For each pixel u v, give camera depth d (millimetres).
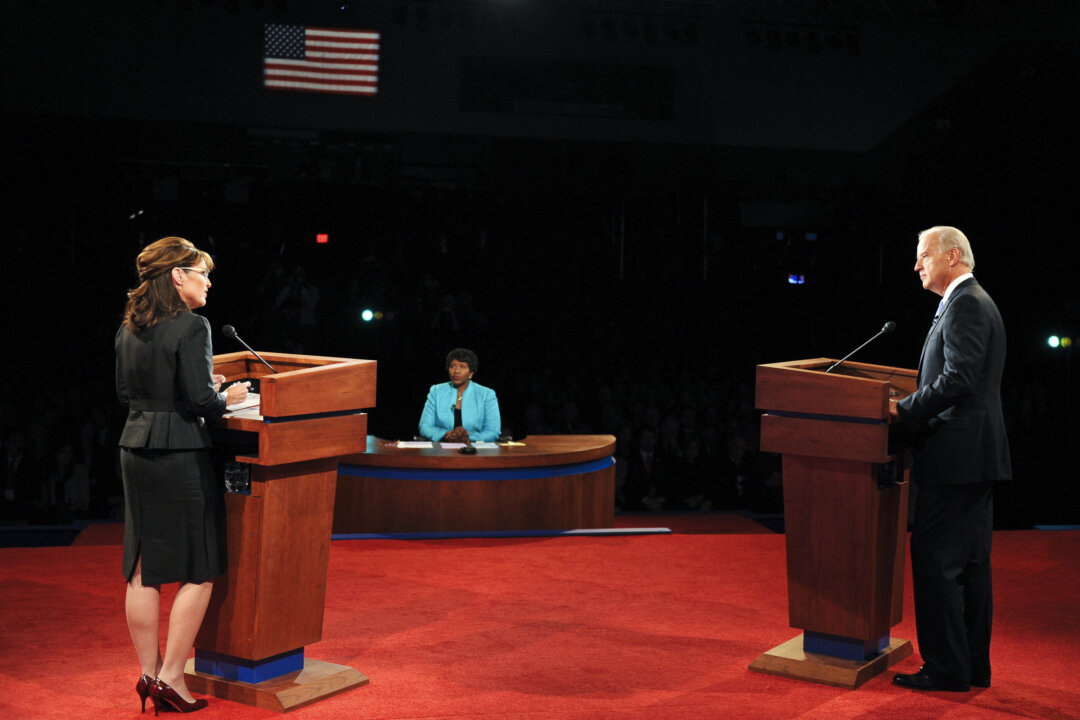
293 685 3010
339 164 13859
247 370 3465
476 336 13719
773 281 14875
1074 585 4289
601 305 14922
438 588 4191
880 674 3309
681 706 3002
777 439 3307
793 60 14188
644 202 15008
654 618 3848
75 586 4078
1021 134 14016
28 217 13555
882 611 3348
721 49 14141
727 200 14641
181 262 2879
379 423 12328
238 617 2984
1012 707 3023
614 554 4766
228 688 3012
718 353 14203
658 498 8102
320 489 3105
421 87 13836
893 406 3182
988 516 3189
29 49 12992
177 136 13453
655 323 14570
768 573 4473
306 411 2953
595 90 14125
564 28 13906
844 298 14797
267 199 14211
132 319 2846
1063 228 13867
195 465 2871
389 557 4664
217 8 13273
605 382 11719
